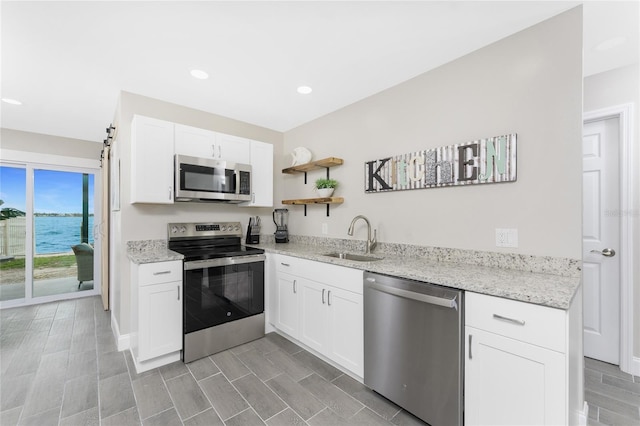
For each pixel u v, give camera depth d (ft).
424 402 5.00
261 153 10.28
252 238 10.65
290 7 5.04
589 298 7.54
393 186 7.74
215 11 5.11
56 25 5.44
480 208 6.15
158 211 8.82
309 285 7.57
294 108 9.57
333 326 6.87
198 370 6.98
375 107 8.43
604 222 7.29
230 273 8.16
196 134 8.70
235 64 6.89
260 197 10.20
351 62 6.82
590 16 5.13
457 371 4.56
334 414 5.46
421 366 5.05
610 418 5.34
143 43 6.05
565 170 5.08
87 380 6.53
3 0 4.76
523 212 5.55
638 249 6.75
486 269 5.67
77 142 13.12
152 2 4.87
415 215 7.33
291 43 6.10
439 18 5.33
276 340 8.66
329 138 9.93
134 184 7.66
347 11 5.15
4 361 7.36
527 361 3.94
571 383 3.97
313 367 7.13
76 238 13.35
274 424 5.19
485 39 5.93
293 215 11.46
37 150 12.21
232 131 10.53
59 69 7.07
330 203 9.81
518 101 5.65
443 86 6.85
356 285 6.31
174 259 7.27
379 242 8.18
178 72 7.24
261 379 6.59
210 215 9.96
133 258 7.07
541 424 3.82
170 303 7.19
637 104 6.70
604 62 6.68
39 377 6.64
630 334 6.83
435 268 5.78
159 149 8.01
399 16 5.27
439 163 6.77
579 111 4.94
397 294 5.34
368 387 6.20
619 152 6.98
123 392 6.09
